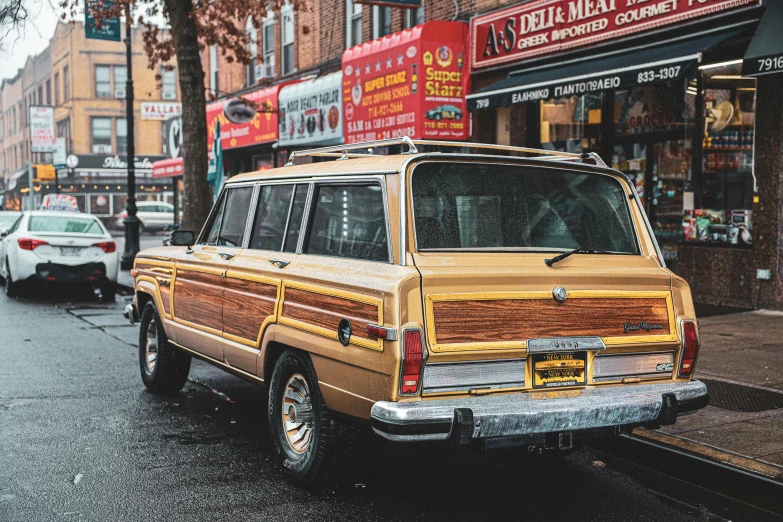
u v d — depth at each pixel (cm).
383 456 564
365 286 423
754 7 984
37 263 1420
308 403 489
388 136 1539
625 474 534
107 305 1410
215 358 602
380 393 410
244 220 595
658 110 1212
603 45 1205
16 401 695
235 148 2362
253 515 446
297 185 537
